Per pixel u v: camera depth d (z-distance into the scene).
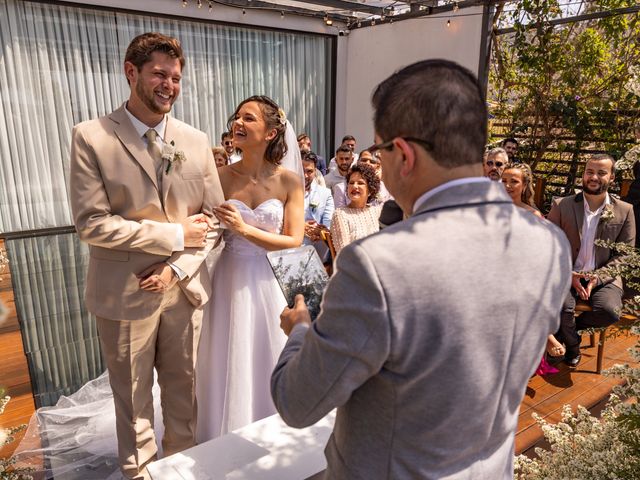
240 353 2.24
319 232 3.99
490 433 0.83
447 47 5.81
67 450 2.42
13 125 4.76
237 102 6.15
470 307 0.73
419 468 0.79
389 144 0.82
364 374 0.74
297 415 0.82
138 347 1.99
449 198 0.78
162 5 5.26
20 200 4.90
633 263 1.66
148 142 1.84
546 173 6.18
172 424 2.21
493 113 6.27
